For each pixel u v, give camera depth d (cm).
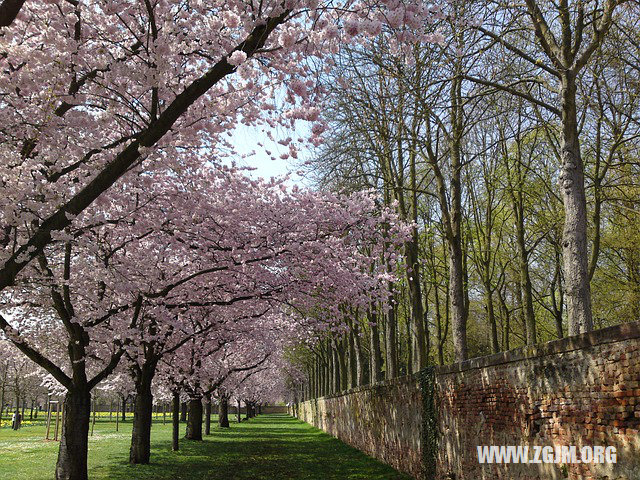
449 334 2920
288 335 2273
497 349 1903
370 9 687
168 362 2000
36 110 858
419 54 1153
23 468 1600
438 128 1487
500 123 1808
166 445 2431
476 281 2495
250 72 837
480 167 2053
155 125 634
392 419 1641
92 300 1257
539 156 1962
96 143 896
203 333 1716
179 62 907
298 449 2334
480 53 999
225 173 1273
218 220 1251
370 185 1802
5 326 1127
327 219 1334
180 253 1366
